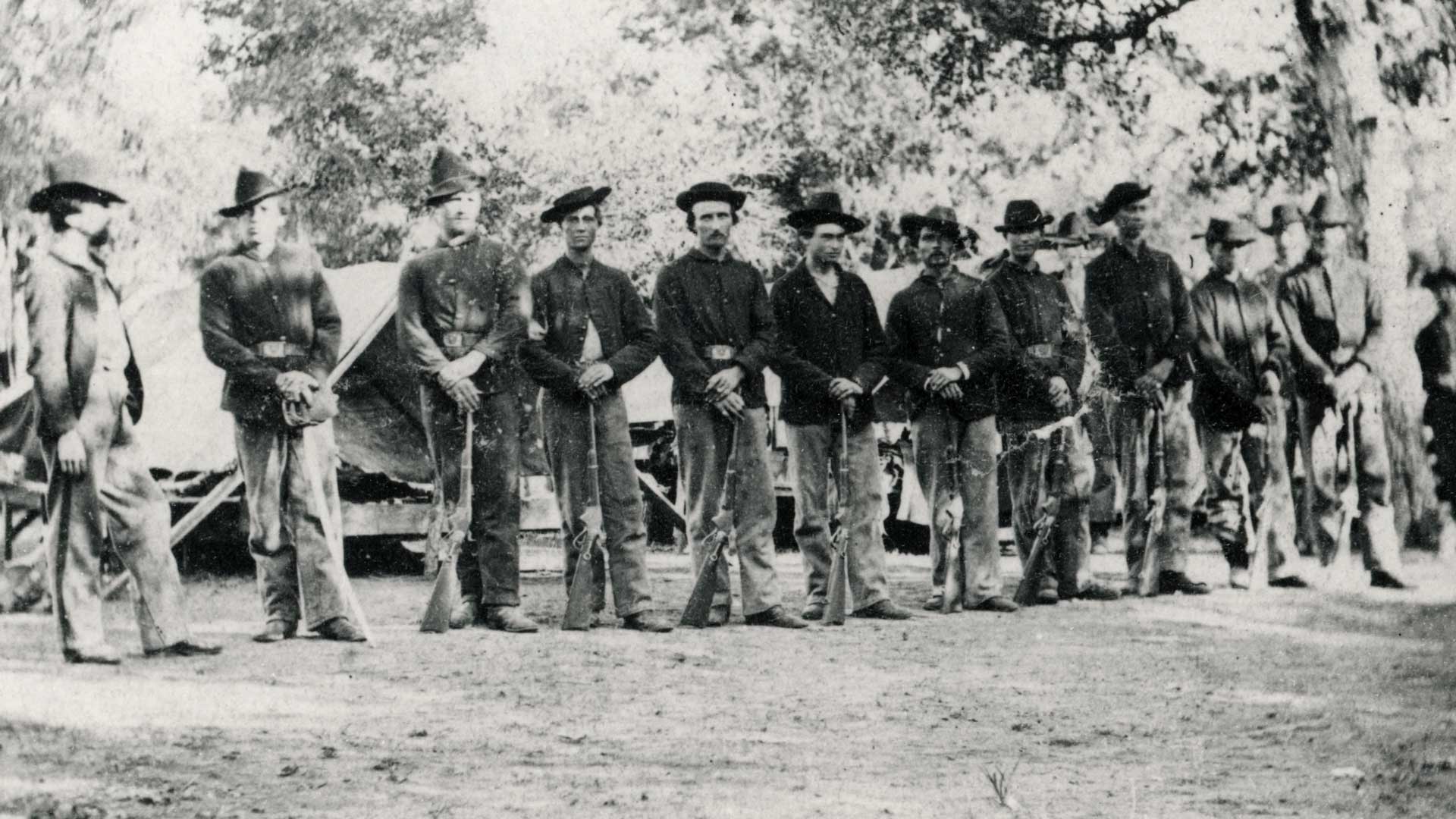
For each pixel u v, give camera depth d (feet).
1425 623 26.12
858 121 29.96
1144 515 29.01
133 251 27.61
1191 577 28.81
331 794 18.04
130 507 24.39
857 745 20.21
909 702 22.02
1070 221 30.32
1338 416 29.86
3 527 25.35
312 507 24.84
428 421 25.48
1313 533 29.45
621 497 25.93
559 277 26.05
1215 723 21.66
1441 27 31.71
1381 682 23.32
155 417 25.81
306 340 25.35
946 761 19.44
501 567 25.43
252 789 18.01
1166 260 29.71
